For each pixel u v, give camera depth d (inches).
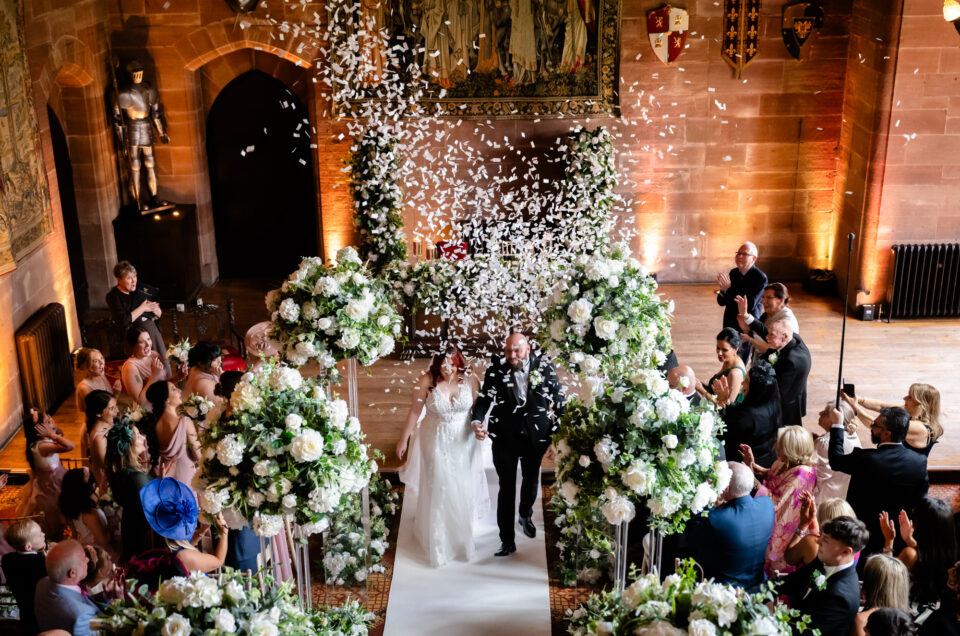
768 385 253.3
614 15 446.0
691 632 122.8
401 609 241.3
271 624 134.6
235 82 482.6
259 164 497.4
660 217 481.1
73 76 413.7
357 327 221.8
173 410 236.8
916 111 417.1
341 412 182.4
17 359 346.3
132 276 342.3
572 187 439.5
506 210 468.4
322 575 254.1
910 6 402.0
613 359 231.6
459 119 458.6
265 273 508.4
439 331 390.0
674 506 175.8
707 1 444.8
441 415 251.3
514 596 246.2
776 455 259.1
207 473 181.5
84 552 184.7
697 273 490.6
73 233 440.8
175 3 439.2
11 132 341.4
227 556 211.9
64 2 390.9
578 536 251.6
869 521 229.5
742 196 477.4
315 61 450.6
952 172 425.4
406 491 293.9
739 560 191.0
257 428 176.7
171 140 463.8
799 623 135.9
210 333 424.2
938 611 176.2
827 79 458.0
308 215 506.0
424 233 474.6
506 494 257.9
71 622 176.4
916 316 440.8
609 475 181.3
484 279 368.5
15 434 342.3
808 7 444.1
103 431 242.4
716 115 462.9
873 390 367.9
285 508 180.5
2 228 331.6
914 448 241.0
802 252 485.7
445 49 448.1
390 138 430.6
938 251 430.0
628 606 134.3
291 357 222.7
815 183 474.6
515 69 452.8
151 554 193.9
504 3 441.7
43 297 369.7
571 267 238.4
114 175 451.2
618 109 461.7
